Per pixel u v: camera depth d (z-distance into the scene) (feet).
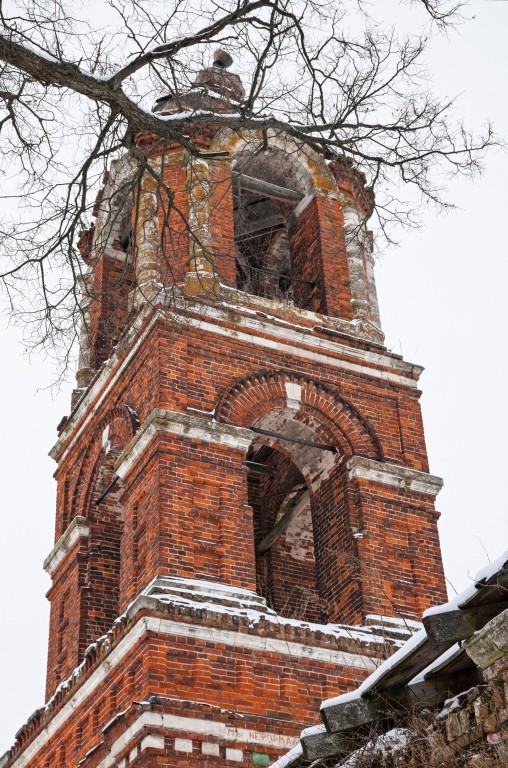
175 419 69.46
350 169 87.40
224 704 60.49
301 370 75.82
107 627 73.51
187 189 53.36
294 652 63.62
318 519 74.69
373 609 68.69
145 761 57.11
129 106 41.93
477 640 33.50
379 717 38.17
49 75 40.22
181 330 73.41
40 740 69.87
